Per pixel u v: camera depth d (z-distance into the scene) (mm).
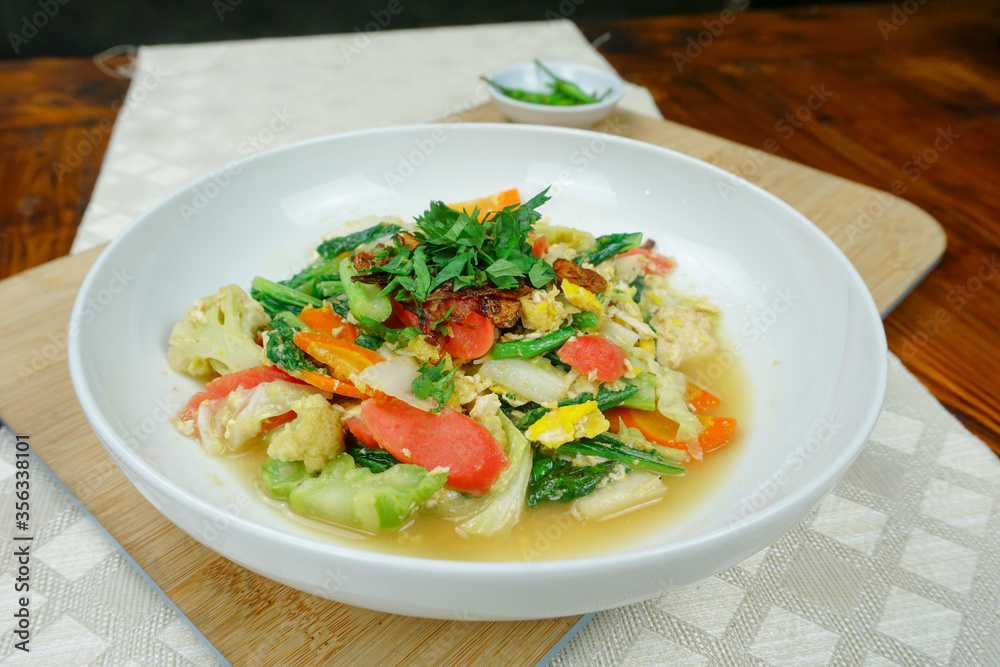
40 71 629
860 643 280
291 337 324
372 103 607
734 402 337
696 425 320
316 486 286
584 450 315
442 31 748
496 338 327
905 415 349
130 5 781
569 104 517
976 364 378
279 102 604
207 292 360
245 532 240
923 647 279
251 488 296
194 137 551
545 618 259
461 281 310
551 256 355
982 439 345
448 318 310
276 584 278
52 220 469
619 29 760
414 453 293
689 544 240
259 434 308
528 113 485
